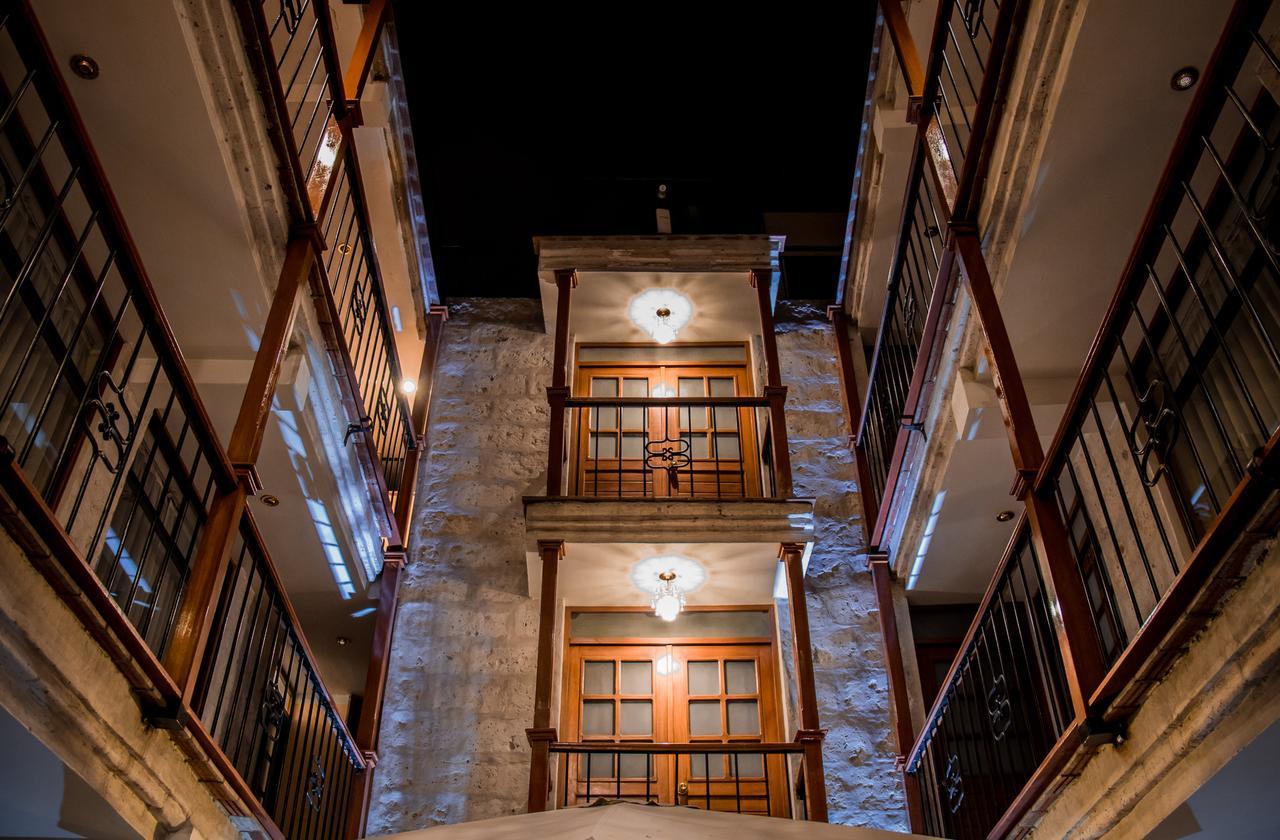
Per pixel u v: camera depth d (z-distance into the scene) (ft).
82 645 11.81
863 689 26.61
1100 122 18.24
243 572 25.30
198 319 21.52
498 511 29.58
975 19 24.91
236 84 18.70
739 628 27.55
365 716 25.70
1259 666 11.07
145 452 21.03
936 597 28.30
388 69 28.50
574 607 27.84
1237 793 12.51
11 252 16.81
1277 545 10.70
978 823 24.67
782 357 32.81
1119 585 22.48
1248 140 17.87
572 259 31.48
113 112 18.35
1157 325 20.76
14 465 10.11
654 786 25.13
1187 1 16.75
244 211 19.93
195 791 14.38
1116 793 13.84
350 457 25.09
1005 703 19.47
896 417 27.84
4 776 12.26
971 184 20.18
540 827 11.91
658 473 29.94
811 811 21.67
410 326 32.94
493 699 26.32
